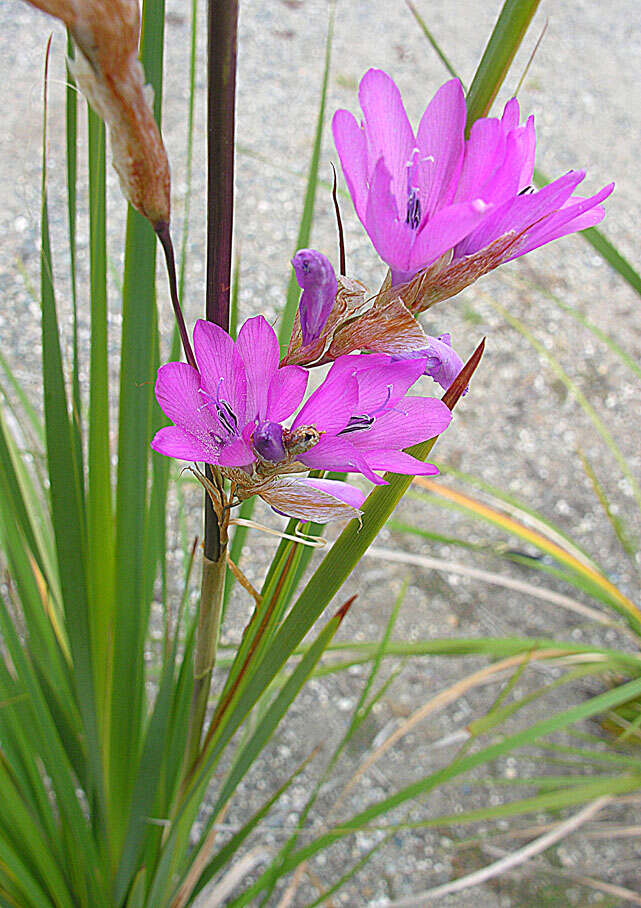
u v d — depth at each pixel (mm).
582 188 1177
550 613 818
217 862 476
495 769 721
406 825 483
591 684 775
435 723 739
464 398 968
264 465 238
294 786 690
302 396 238
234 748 705
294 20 1331
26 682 379
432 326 1019
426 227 216
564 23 1437
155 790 406
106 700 424
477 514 707
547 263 1109
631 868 670
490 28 1384
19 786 424
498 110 1260
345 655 768
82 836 407
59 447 334
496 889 652
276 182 1112
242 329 232
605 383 996
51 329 316
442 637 787
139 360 351
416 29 1355
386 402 246
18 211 1000
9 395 835
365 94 225
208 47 223
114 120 203
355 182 221
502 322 1037
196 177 1057
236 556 435
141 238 330
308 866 651
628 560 854
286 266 1024
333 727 727
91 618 406
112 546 400
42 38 1201
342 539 289
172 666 378
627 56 1397
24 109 1101
